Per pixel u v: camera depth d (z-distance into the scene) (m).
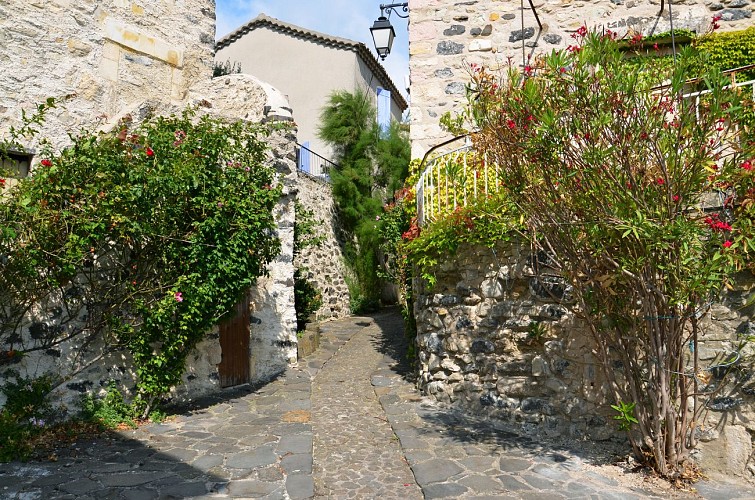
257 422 5.74
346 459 4.81
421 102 8.20
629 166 3.88
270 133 7.37
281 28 18.58
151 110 7.04
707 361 4.53
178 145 5.95
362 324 12.23
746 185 3.92
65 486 4.13
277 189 6.79
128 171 5.45
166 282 5.86
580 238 4.28
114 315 5.71
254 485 4.17
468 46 8.12
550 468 4.48
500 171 4.48
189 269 6.03
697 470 4.43
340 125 15.48
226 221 6.18
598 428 4.96
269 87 8.49
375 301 15.28
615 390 4.78
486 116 4.38
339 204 14.90
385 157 14.96
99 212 5.24
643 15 7.73
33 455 4.77
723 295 4.46
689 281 3.84
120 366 6.04
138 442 5.13
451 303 6.06
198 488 4.11
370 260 15.04
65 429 5.32
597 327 4.63
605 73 3.84
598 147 3.88
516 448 4.91
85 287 5.71
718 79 3.65
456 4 8.19
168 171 5.61
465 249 5.91
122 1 7.09
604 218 3.95
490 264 5.70
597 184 3.94
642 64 4.04
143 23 7.35
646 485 4.20
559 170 4.07
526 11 8.01
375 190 15.45
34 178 5.17
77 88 6.50
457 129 5.01
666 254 3.98
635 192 3.90
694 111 3.83
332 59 18.19
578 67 3.86
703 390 4.51
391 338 10.29
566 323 5.19
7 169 5.42
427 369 6.46
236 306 7.36
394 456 4.87
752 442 4.30
